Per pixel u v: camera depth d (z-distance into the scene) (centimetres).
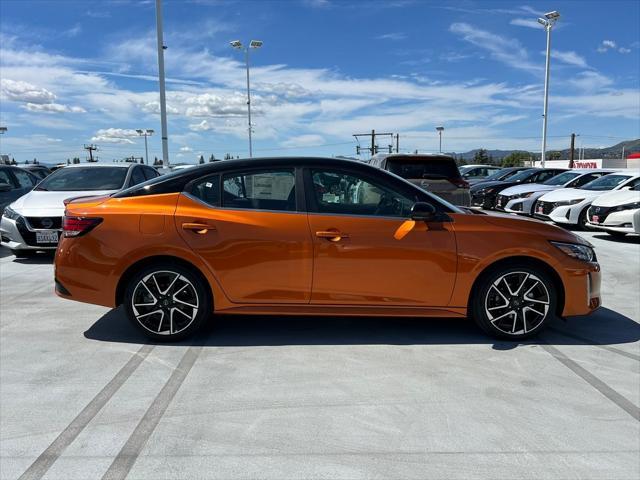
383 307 401
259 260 390
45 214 736
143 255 390
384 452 260
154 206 396
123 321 465
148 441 268
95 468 244
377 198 405
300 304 399
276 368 362
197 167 411
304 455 257
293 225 391
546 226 418
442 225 399
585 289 411
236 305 398
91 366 363
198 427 282
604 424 288
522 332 414
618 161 6981
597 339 425
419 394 323
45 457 253
